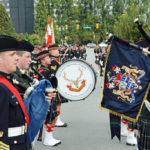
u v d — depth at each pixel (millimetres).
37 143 4062
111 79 3107
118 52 3062
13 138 1745
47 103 1973
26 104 1931
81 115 5633
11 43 1731
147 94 2896
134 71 2984
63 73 3512
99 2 73625
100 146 3947
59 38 54938
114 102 3092
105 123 5070
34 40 38219
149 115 2734
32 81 2238
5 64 1740
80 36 78750
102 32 74625
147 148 2746
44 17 59469
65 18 70438
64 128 4773
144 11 19984
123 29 18688
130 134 4020
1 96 1658
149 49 3125
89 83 3502
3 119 1646
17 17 65250
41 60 3758
